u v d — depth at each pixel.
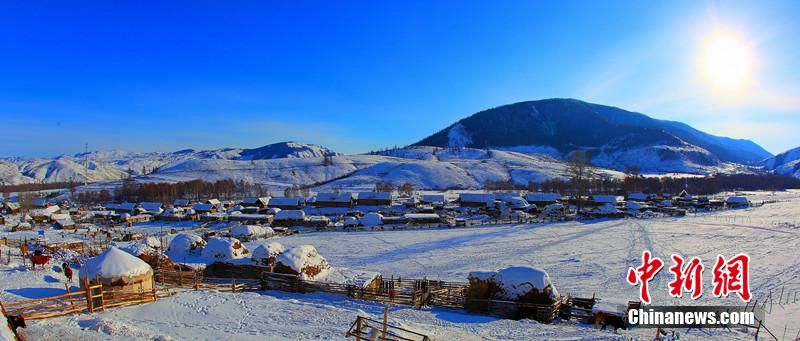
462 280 43.50
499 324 24.28
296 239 77.00
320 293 31.62
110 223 104.12
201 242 48.56
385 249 64.00
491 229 85.19
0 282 27.84
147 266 27.83
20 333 18.05
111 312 23.66
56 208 120.12
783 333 23.56
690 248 59.72
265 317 23.75
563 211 115.19
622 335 22.38
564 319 27.11
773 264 48.00
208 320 23.03
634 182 194.12
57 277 31.97
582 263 50.88
